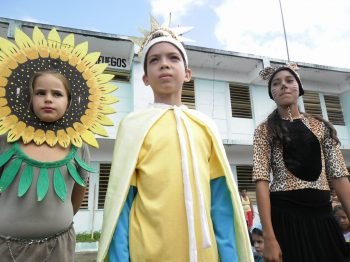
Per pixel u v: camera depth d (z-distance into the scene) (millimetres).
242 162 12406
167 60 1976
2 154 1821
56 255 1749
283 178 2080
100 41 10719
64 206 1833
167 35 2096
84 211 9891
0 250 1635
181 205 1600
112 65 11562
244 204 9656
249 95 13445
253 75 13023
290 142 2113
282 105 2314
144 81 2172
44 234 1724
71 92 2082
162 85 1931
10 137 1845
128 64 11750
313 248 1879
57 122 1983
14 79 1975
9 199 1730
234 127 12727
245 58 12312
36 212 1726
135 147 1751
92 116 2104
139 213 1634
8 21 9234
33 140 1896
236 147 12109
